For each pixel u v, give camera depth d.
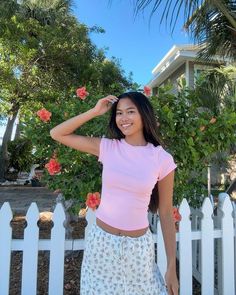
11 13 14.06
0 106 13.92
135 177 2.04
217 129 3.59
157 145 2.22
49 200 10.30
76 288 3.66
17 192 12.48
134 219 2.06
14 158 17.50
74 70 14.45
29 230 2.90
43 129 3.53
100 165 3.36
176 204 3.61
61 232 2.96
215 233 3.25
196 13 5.32
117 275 2.03
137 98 2.17
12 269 4.04
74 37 14.21
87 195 3.14
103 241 2.05
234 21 5.48
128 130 2.14
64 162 3.30
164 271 3.04
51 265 2.94
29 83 13.58
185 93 3.80
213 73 7.00
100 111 2.23
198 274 3.71
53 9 15.06
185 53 13.23
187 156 3.47
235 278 3.35
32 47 13.05
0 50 12.80
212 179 11.90
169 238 2.18
